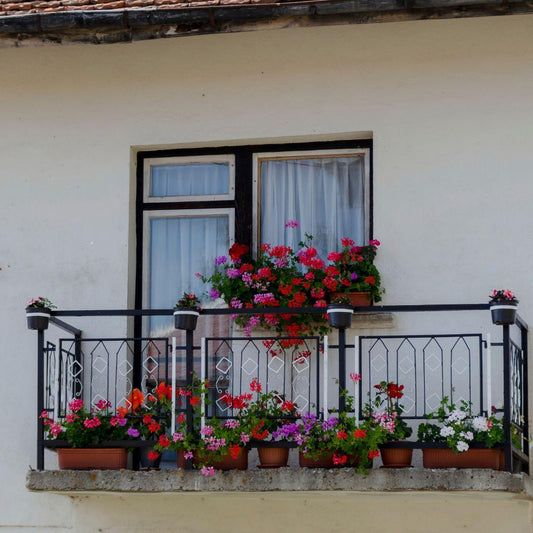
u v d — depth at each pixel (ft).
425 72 36.37
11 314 37.11
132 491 33.09
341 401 32.60
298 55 37.14
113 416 34.01
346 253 35.65
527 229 35.22
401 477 32.04
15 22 34.96
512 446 32.17
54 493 34.53
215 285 36.47
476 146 35.81
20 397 36.58
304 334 35.58
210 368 36.60
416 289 35.45
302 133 36.78
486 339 32.76
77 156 37.78
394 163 36.11
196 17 34.45
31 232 37.55
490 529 33.96
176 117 37.50
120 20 34.60
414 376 34.91
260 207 37.42
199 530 35.09
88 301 36.94
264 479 32.53
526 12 33.83
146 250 37.65
